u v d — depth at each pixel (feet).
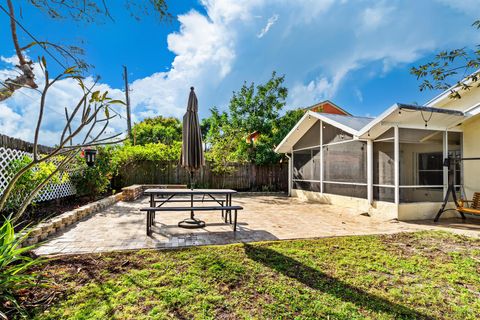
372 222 20.61
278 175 45.57
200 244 13.62
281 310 7.79
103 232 15.72
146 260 11.14
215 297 8.36
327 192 30.78
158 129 83.56
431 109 19.98
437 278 10.16
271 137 46.24
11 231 8.66
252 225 18.67
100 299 8.07
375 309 7.97
